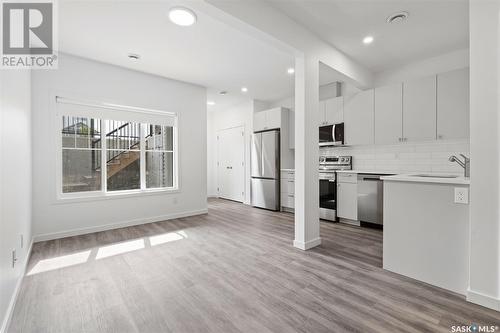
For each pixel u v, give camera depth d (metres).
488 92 1.61
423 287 1.88
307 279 2.02
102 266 2.30
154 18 2.42
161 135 4.31
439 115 3.13
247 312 1.58
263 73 3.98
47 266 2.30
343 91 4.44
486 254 1.62
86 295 1.79
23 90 2.19
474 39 1.66
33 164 2.98
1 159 1.38
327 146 4.61
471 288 1.67
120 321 1.50
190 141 4.56
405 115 3.41
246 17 2.11
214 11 1.97
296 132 2.79
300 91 2.74
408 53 3.34
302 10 2.40
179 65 3.64
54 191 3.14
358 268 2.22
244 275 2.10
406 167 3.63
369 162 4.06
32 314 1.57
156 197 4.12
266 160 5.21
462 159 3.13
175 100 4.33
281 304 1.66
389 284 1.93
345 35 2.87
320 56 2.90
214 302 1.69
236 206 5.64
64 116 3.31
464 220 1.75
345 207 3.89
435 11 2.41
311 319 1.50
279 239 3.10
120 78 3.70
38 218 3.03
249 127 5.92
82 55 3.27
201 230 3.54
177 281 2.00
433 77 3.18
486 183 1.62
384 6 2.34
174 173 4.42
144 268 2.25
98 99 3.49
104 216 3.56
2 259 1.40
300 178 2.75
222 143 6.88
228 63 3.57
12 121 1.70
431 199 1.91
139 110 3.97
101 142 3.64
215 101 5.92
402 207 2.07
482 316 1.51
